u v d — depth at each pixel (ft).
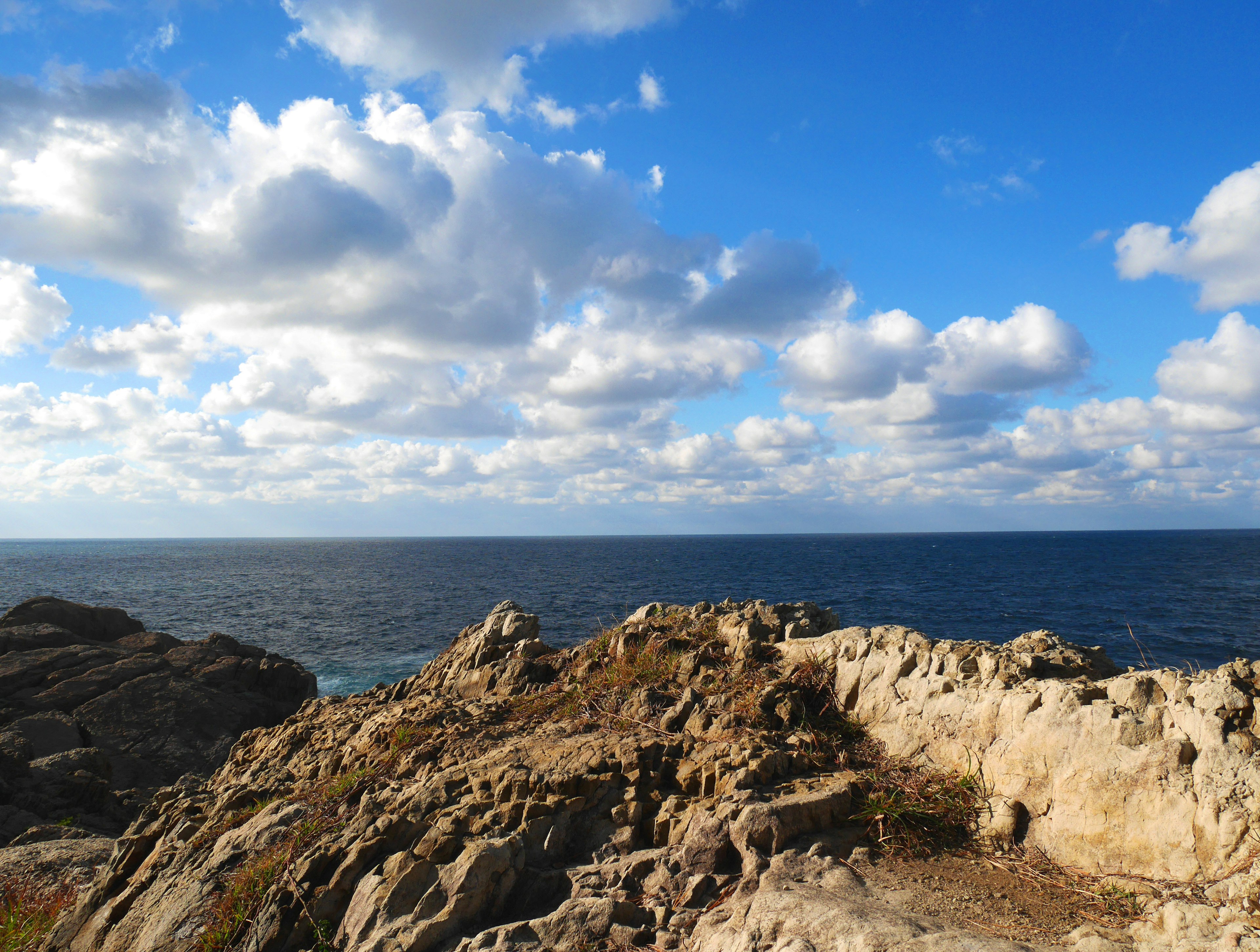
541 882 18.38
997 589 200.34
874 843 18.48
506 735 27.76
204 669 82.33
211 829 24.93
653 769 22.50
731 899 16.46
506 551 641.40
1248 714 15.76
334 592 236.63
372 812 22.30
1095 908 15.19
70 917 24.82
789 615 31.63
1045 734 18.63
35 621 95.40
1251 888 13.11
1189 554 398.83
